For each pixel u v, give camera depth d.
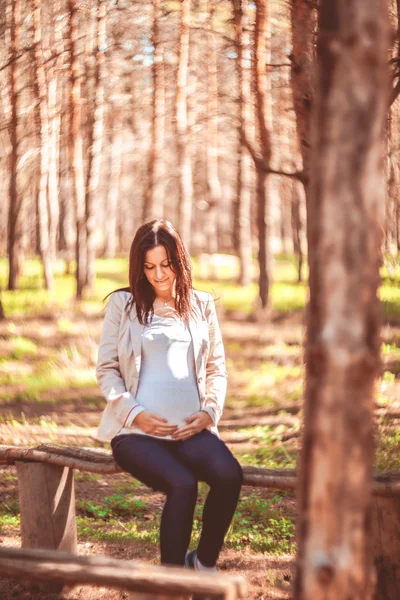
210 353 3.67
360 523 1.99
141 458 3.30
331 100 1.94
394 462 6.50
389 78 4.97
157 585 2.32
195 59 22.22
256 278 36.16
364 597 2.02
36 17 15.70
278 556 4.71
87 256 28.06
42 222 27.23
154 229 3.53
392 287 20.33
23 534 3.92
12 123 17.61
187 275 3.55
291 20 5.21
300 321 20.47
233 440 9.16
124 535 5.20
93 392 12.40
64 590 3.93
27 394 12.06
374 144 1.91
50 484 3.89
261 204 22.33
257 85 7.94
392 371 11.59
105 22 14.95
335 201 1.92
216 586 2.28
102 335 3.61
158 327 3.52
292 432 9.19
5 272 34.38
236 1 7.92
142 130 28.47
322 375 1.97
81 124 24.16
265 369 14.44
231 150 29.59
